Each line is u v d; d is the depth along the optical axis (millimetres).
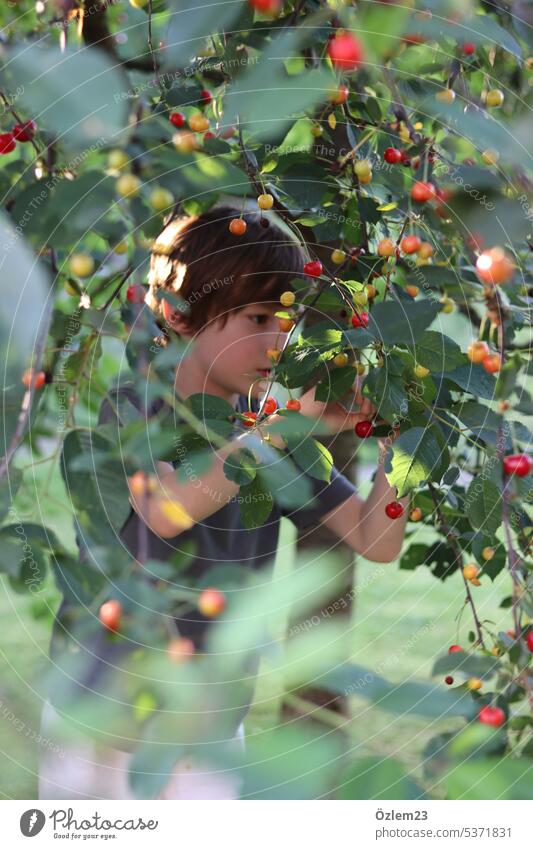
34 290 318
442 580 1398
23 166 1197
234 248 1270
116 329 840
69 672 395
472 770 413
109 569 571
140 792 339
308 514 1417
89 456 613
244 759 319
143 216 673
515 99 1270
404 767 360
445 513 1263
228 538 1302
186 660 371
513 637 1005
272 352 1185
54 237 626
